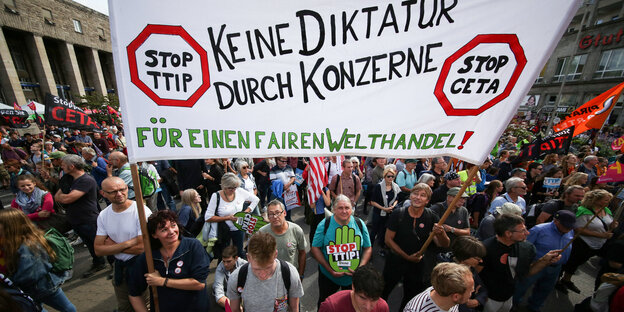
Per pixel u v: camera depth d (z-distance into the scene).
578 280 4.02
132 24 1.48
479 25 1.63
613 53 21.36
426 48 1.68
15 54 25.33
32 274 2.28
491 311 2.55
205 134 1.71
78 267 4.11
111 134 12.73
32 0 25.56
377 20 1.64
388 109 1.79
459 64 1.70
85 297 3.47
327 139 1.82
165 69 1.57
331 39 1.65
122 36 1.48
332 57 1.68
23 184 3.48
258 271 1.95
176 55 1.56
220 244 3.68
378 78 1.73
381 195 4.47
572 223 2.75
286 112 1.75
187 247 2.12
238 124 1.74
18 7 24.34
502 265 2.44
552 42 1.60
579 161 7.55
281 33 1.63
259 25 1.60
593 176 5.80
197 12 1.53
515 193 3.88
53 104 5.51
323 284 2.82
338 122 1.79
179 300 2.07
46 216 3.60
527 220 3.97
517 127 17.56
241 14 1.57
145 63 1.54
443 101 1.78
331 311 1.82
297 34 1.63
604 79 21.86
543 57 1.63
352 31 1.65
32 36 25.73
